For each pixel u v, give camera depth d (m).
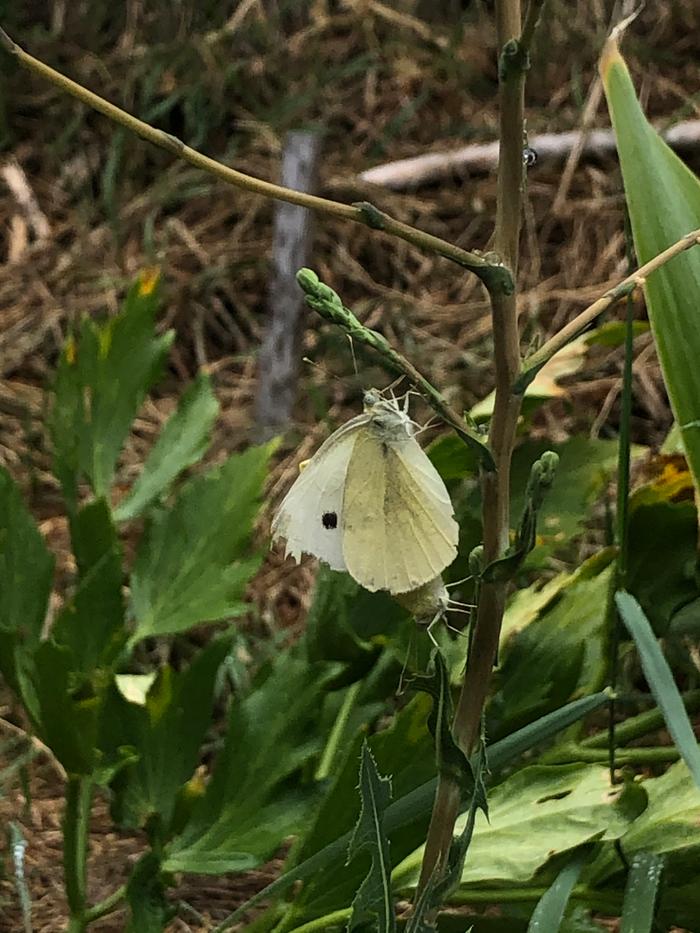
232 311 0.57
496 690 0.27
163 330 0.55
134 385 0.32
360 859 0.24
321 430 0.48
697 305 0.25
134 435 0.50
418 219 0.58
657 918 0.24
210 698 0.27
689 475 0.27
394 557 0.19
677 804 0.24
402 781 0.23
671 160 0.27
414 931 0.18
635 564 0.28
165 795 0.27
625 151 0.27
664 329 0.25
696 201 0.27
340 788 0.24
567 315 0.53
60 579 0.44
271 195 0.16
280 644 0.41
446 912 0.26
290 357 0.48
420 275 0.57
